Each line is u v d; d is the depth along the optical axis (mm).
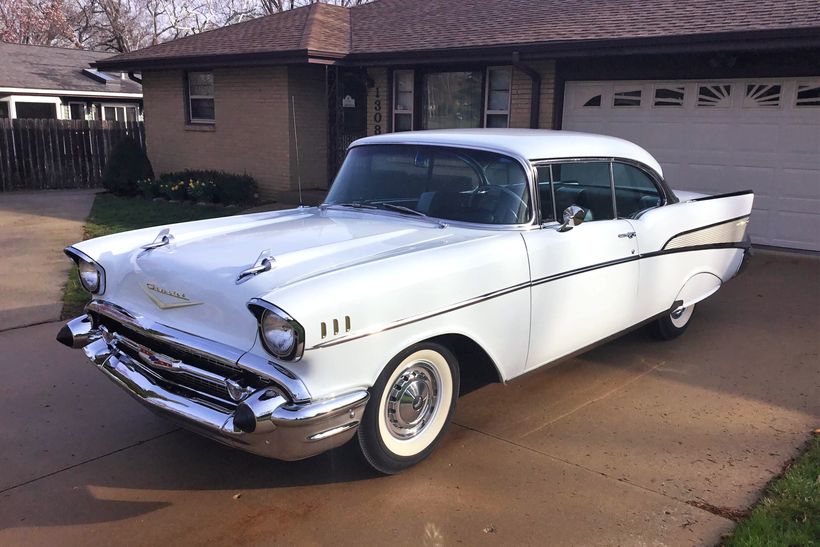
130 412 4391
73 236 10445
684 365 5211
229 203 13617
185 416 3166
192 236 4047
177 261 3514
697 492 3416
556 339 4223
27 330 5961
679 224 5164
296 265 3287
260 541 3041
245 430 2959
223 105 14719
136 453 3855
